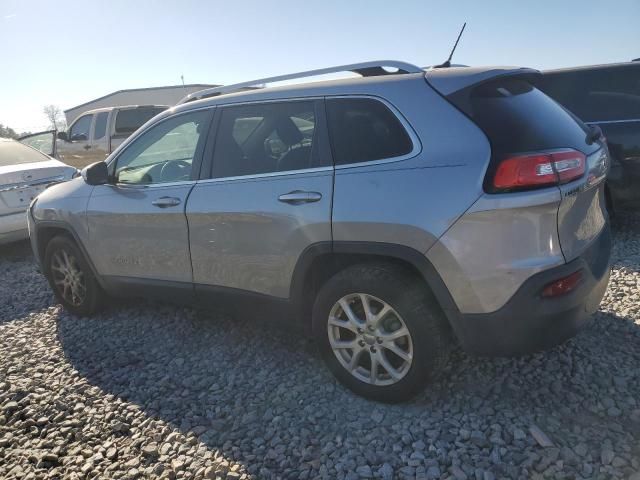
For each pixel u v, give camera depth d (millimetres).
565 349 3416
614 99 5629
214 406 3141
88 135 12992
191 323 4324
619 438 2590
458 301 2637
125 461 2730
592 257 2840
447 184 2588
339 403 3053
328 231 2910
